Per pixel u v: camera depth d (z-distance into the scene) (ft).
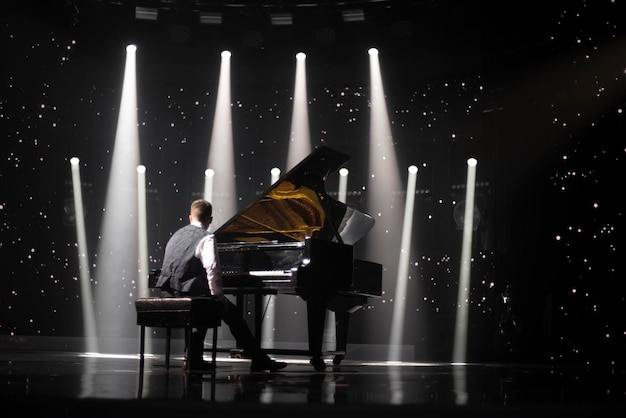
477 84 35.60
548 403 9.19
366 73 37.09
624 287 23.49
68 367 16.99
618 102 24.07
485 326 33.76
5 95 31.24
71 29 33.68
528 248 30.58
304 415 8.39
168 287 16.40
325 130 37.65
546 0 29.84
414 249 36.88
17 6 30.99
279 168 38.40
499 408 8.59
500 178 33.32
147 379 12.82
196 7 34.35
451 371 18.89
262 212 19.47
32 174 33.63
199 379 13.16
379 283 21.30
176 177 38.27
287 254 19.85
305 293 18.57
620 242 23.50
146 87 37.88
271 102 38.04
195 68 37.81
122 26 35.55
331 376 15.29
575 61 27.30
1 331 33.01
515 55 31.94
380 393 10.61
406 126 36.96
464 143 36.60
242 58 37.63
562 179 27.68
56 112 34.68
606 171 24.26
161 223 37.96
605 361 24.93
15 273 33.32
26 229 33.58
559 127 28.55
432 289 36.24
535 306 30.12
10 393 9.43
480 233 35.65
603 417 8.66
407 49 36.35
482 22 33.35
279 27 36.04
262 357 16.89
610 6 24.90
